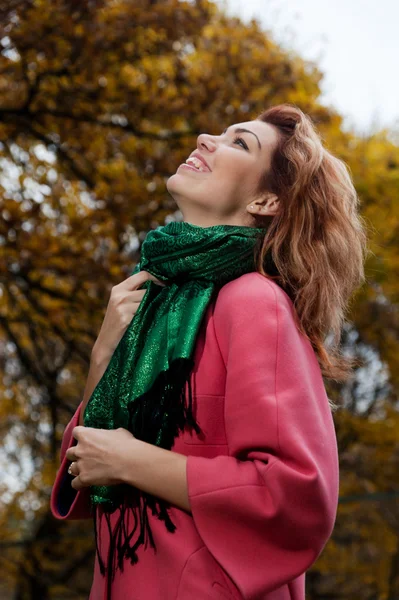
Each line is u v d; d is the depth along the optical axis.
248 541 1.96
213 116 8.06
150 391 2.10
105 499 2.10
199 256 2.24
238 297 2.14
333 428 2.10
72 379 12.75
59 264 8.01
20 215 7.71
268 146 2.43
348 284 2.42
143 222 8.00
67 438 2.43
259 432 1.98
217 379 2.12
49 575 13.99
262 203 2.40
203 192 2.39
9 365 11.54
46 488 12.80
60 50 7.54
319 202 2.37
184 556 2.01
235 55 8.22
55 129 8.17
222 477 1.97
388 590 15.16
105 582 2.15
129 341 2.22
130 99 7.99
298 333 2.18
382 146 10.86
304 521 1.93
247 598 1.92
